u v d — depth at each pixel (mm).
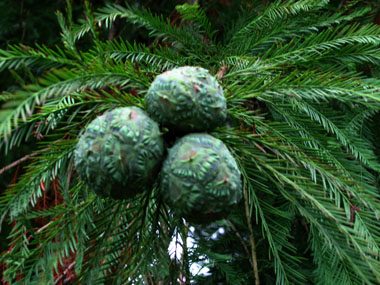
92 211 250
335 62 274
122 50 263
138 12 278
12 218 233
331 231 236
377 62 263
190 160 218
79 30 272
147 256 243
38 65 225
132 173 218
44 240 240
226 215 224
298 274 255
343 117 276
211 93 225
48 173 238
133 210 250
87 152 219
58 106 240
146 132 220
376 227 239
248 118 245
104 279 248
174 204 221
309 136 263
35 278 241
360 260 230
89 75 221
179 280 267
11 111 197
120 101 233
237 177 224
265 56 262
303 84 238
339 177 234
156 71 265
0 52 214
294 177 232
